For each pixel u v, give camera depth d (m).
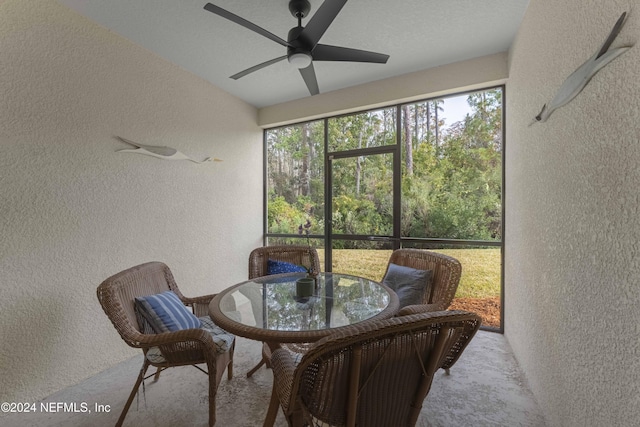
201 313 2.07
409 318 0.89
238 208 3.58
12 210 1.69
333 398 0.95
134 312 1.64
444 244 2.95
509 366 2.12
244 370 2.12
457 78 2.74
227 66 2.81
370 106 3.23
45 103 1.84
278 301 1.72
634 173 0.87
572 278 1.26
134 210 2.39
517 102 2.18
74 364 1.96
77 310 1.99
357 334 0.83
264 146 4.04
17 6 1.72
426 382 1.03
